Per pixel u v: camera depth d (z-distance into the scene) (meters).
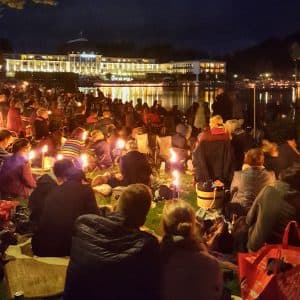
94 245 4.72
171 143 14.20
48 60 178.38
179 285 4.72
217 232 7.57
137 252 4.64
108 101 30.88
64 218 6.84
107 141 14.34
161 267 4.72
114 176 10.75
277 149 9.70
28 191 10.28
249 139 11.57
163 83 121.56
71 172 6.97
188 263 4.75
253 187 7.98
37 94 37.19
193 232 4.85
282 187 6.29
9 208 8.47
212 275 4.78
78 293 4.77
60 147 13.52
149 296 4.66
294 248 5.22
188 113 24.56
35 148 13.89
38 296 6.17
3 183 10.20
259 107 24.34
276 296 5.05
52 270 6.62
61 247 6.92
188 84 117.00
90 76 151.75
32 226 7.96
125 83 119.31
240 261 5.36
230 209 8.12
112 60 191.88
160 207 10.13
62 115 23.62
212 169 9.84
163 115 24.80
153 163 13.30
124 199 4.78
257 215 6.46
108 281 4.65
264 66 129.38
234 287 6.52
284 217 6.24
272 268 5.14
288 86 59.75
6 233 7.58
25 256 7.08
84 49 187.12
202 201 8.95
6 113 19.28
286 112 23.58
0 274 6.89
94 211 6.88
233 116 18.19
